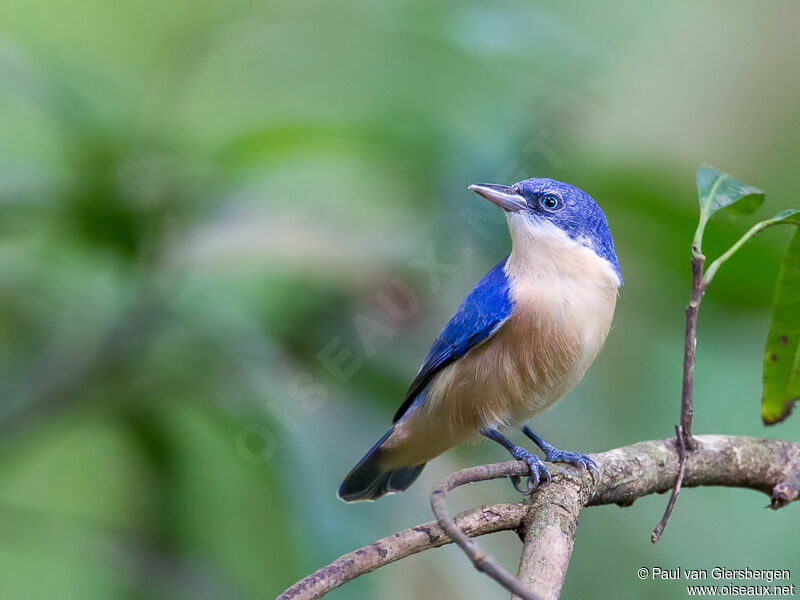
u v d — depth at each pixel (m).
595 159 10.51
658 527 7.02
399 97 11.77
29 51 10.48
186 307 9.82
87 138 9.48
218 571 9.71
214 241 9.43
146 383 9.84
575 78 9.98
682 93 14.41
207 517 10.48
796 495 7.25
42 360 9.77
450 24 9.88
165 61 10.59
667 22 14.59
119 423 9.92
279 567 9.48
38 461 13.67
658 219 9.78
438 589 8.86
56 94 9.48
